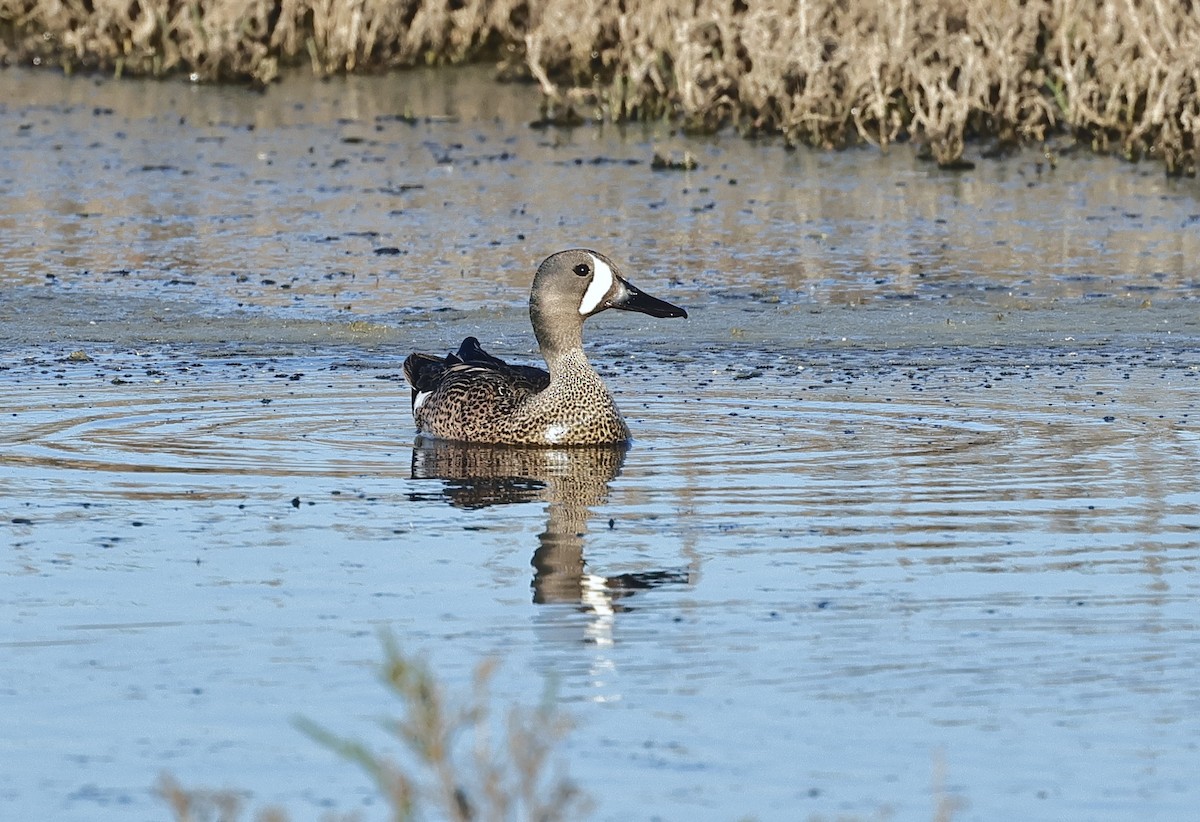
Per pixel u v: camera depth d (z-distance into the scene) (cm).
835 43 2909
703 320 1917
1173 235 2258
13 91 3259
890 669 939
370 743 854
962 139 2717
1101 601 1043
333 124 2992
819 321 1908
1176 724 870
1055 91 2814
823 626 1003
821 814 782
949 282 2061
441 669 938
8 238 2281
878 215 2389
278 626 1009
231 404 1584
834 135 2812
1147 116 2659
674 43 3016
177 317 1930
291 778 823
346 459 1409
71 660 959
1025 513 1229
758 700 900
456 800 684
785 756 839
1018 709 889
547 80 3020
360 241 2270
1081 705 894
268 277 2103
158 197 2514
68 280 2081
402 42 3391
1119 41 2833
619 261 2167
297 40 3459
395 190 2547
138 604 1047
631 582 1084
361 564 1123
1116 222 2328
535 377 1545
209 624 1012
